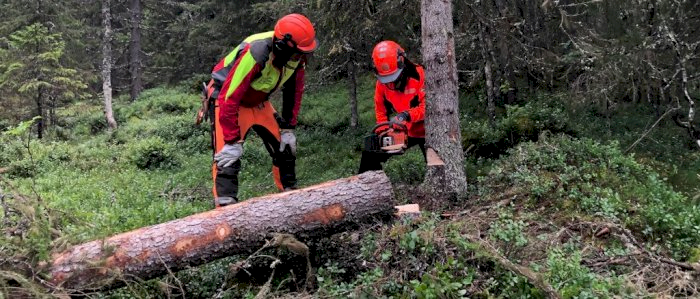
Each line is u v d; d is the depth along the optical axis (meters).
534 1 9.41
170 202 6.28
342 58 10.33
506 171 5.78
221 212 3.66
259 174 8.42
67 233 3.62
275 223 3.68
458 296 3.06
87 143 13.48
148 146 10.30
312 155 9.20
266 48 4.23
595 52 7.25
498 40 8.79
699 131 6.96
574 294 3.00
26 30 15.11
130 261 3.33
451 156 5.34
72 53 19.97
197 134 12.96
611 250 3.92
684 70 6.35
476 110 10.21
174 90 20.09
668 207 4.71
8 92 15.45
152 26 23.72
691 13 7.11
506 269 3.28
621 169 5.68
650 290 3.28
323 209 3.77
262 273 4.00
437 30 5.27
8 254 3.14
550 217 4.78
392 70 5.34
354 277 3.74
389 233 3.75
